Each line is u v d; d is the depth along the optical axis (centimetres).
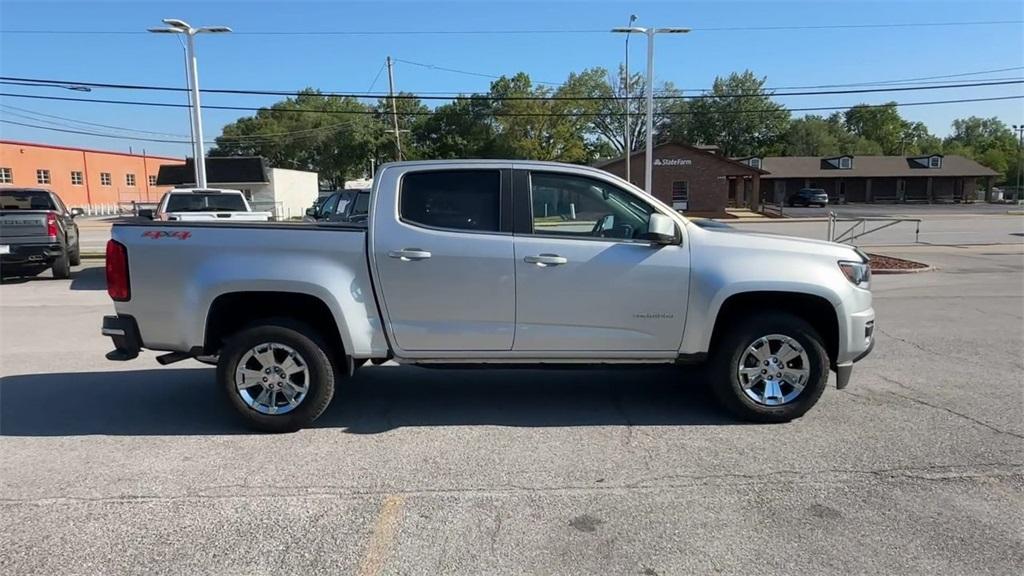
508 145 7150
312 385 490
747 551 329
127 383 632
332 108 8531
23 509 376
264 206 4991
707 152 4803
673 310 495
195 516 368
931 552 327
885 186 7081
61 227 1430
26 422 521
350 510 375
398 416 532
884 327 877
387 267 486
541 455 451
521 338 496
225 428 507
